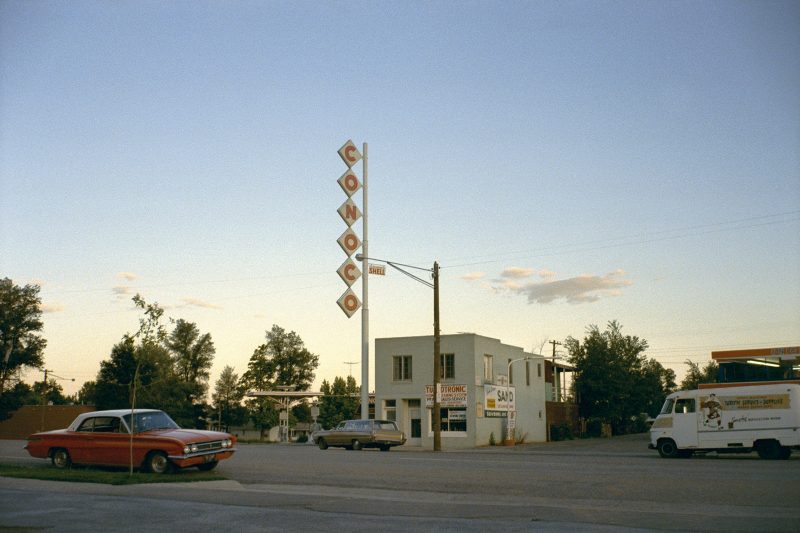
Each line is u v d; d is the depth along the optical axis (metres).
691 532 9.99
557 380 76.12
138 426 19.77
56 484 16.09
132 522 10.80
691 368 97.44
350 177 46.66
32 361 71.50
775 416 26.16
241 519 11.16
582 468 20.12
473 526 10.52
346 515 11.67
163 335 21.58
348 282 45.34
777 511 12.09
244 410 99.69
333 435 37.38
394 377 51.50
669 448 27.66
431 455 27.67
